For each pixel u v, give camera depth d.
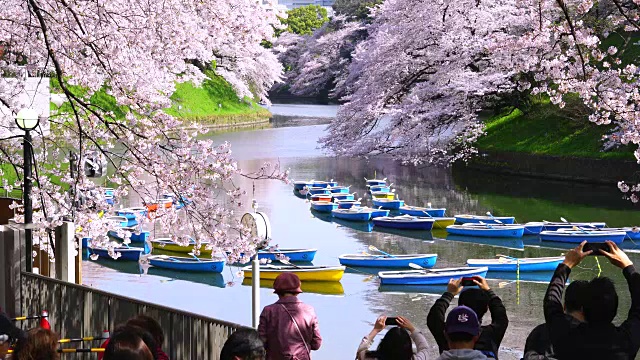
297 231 28.88
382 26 40.97
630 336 5.41
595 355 5.36
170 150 12.67
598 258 24.27
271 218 30.97
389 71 38.34
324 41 86.06
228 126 64.38
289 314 7.22
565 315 5.52
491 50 21.02
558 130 38.72
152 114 13.11
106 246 13.47
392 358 5.95
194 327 7.61
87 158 13.58
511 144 39.97
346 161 47.00
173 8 14.27
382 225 30.19
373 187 37.00
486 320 18.20
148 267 24.09
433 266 24.00
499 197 34.03
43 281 10.02
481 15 36.22
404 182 39.22
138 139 12.80
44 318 8.98
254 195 35.44
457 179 39.56
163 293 21.23
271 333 7.19
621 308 18.88
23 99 17.03
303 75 88.81
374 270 23.75
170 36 14.35
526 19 34.88
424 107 37.25
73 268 11.70
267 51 64.44
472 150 38.28
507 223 29.22
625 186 17.41
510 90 36.03
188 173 12.66
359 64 46.25
